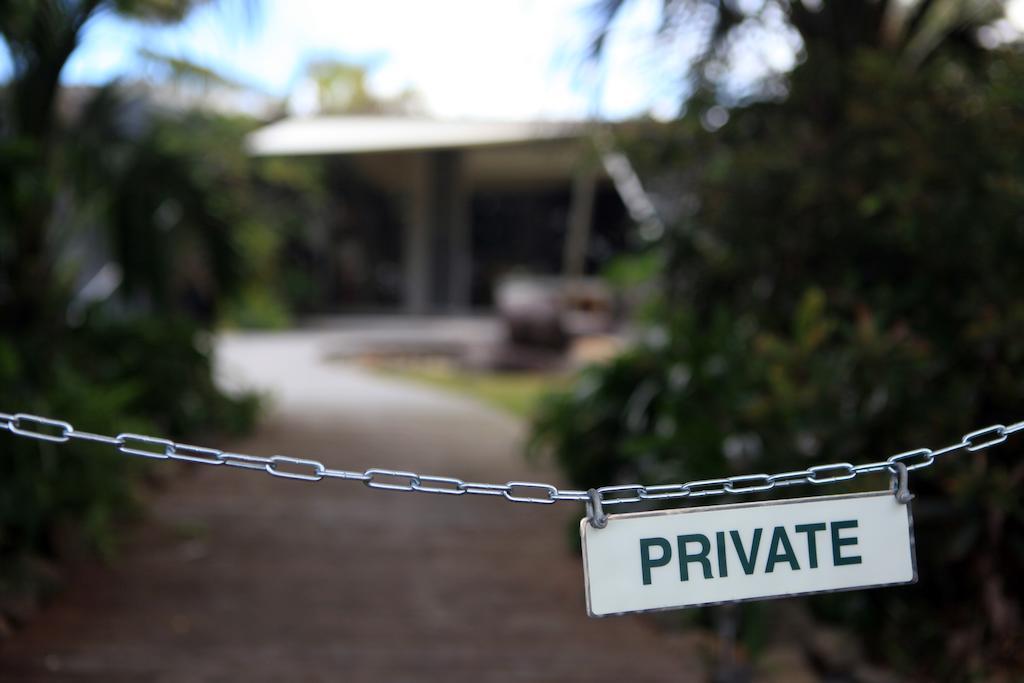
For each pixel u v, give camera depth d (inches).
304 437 324.2
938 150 153.7
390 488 57.4
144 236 258.2
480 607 164.4
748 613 140.0
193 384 299.6
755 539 57.7
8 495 153.7
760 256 194.4
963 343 146.9
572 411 234.5
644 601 56.4
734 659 141.7
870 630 143.3
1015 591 133.6
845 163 178.2
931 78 172.6
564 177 834.8
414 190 834.8
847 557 58.8
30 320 219.8
